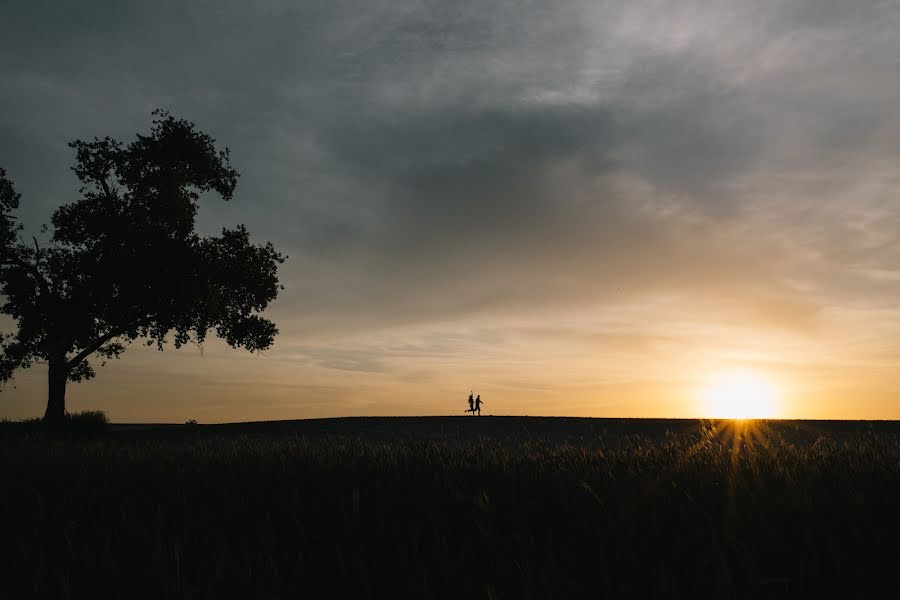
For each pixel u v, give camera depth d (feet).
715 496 17.56
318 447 33.94
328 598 12.27
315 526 16.72
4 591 12.53
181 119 108.37
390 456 28.86
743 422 43.21
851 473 20.47
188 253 103.71
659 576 11.73
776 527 14.47
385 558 13.67
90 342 105.50
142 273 99.14
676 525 15.20
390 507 17.99
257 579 12.61
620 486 19.44
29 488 23.39
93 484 24.66
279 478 24.18
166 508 18.83
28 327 97.35
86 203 101.81
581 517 16.08
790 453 26.20
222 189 113.29
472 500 18.24
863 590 10.99
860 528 14.02
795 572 12.09
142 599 12.16
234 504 19.58
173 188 105.91
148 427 96.84
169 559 13.93
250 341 114.93
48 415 99.91
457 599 11.70
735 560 12.73
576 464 24.49
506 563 13.01
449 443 35.27
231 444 38.88
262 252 114.93
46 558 14.30
